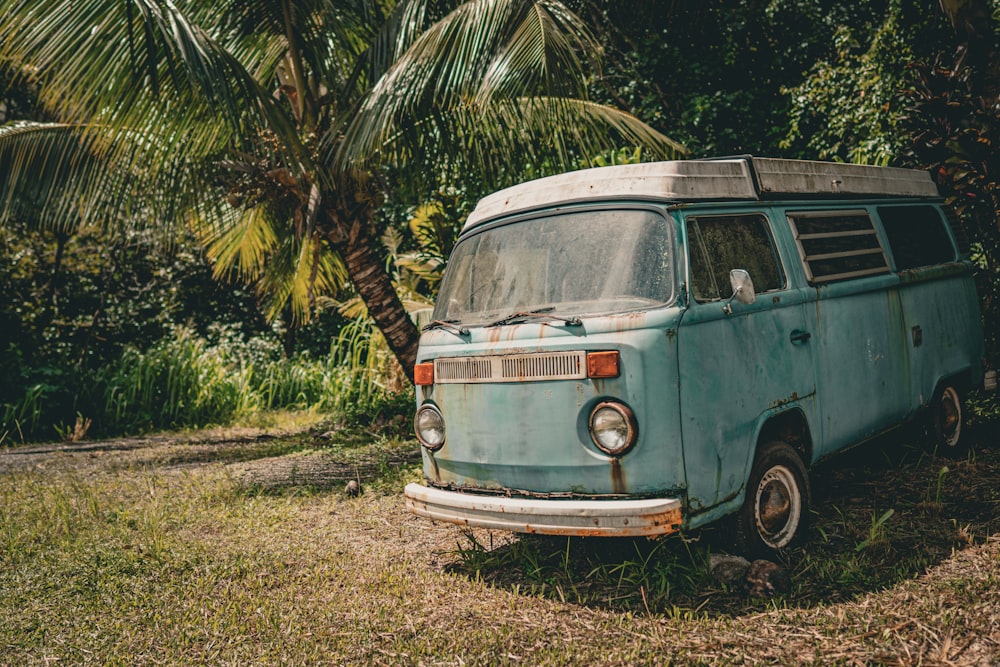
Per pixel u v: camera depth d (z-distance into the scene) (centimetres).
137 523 646
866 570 446
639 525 399
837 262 552
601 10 1466
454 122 891
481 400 458
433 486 493
